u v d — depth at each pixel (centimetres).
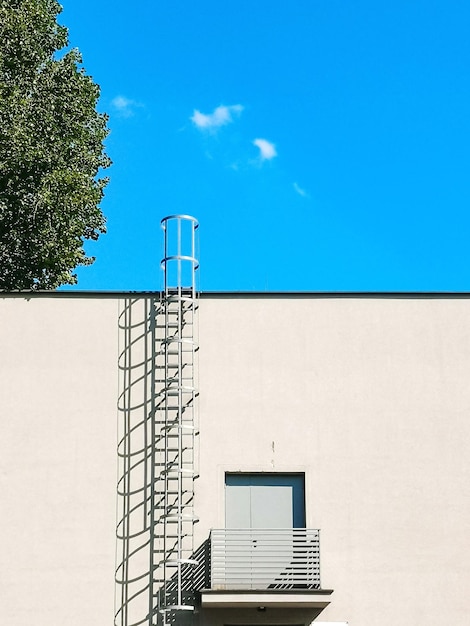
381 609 2306
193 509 2353
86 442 2395
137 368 2453
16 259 3450
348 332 2492
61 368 2441
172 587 2297
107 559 2320
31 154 3222
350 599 2306
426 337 2497
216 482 2373
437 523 2370
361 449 2412
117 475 2377
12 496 2347
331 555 2336
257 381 2447
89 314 2484
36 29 3516
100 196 3684
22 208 3316
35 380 2428
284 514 2378
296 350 2473
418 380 2467
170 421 2416
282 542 2330
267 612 2292
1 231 3378
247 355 2462
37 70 3478
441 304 2525
